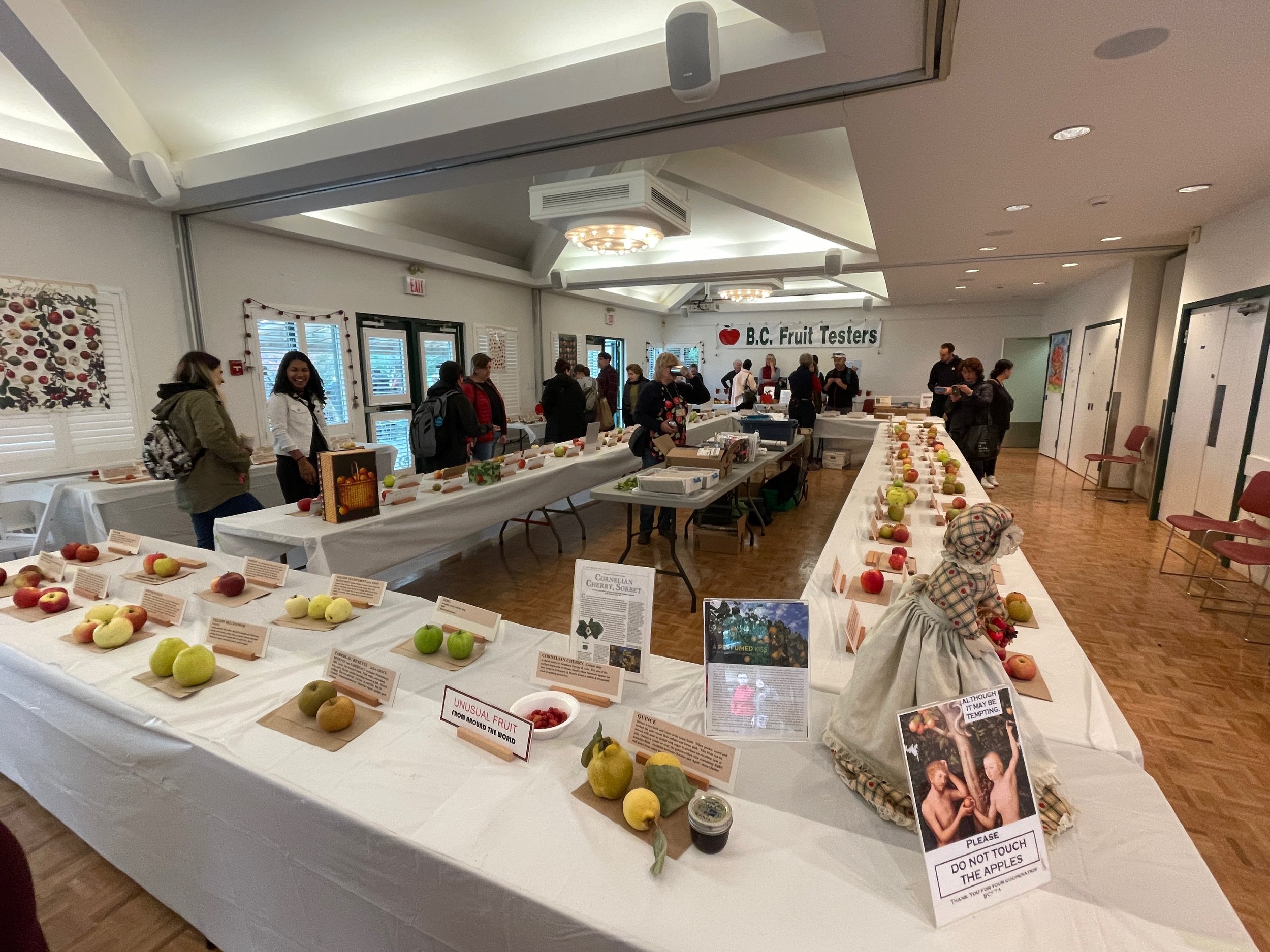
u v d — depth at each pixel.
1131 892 0.79
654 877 0.82
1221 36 1.94
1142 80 2.25
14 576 1.94
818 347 12.50
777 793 0.99
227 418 2.77
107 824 1.40
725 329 13.16
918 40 2.06
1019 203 3.98
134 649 1.49
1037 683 1.34
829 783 1.02
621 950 0.73
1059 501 5.96
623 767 0.96
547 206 4.03
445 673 1.38
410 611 1.71
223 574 2.00
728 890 0.80
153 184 3.48
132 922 1.41
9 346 3.41
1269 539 3.25
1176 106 2.47
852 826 0.92
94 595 1.83
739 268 7.08
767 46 2.24
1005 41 2.00
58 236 3.58
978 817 0.80
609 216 3.96
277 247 4.89
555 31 2.90
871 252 6.26
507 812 0.94
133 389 3.99
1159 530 4.93
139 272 3.99
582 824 0.92
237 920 1.20
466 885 0.84
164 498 3.54
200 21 2.86
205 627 1.60
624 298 10.39
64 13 2.86
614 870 0.83
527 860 0.85
